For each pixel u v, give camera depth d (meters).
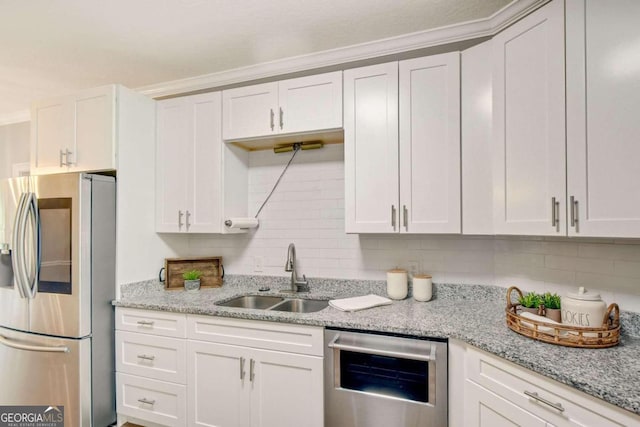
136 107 2.24
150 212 2.34
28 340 1.97
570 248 1.55
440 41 1.90
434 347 1.42
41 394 1.94
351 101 1.92
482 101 1.63
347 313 1.70
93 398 1.93
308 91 2.01
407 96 1.81
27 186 2.02
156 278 2.37
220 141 2.22
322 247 2.32
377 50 2.02
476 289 1.96
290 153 2.42
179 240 2.59
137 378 1.99
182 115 2.32
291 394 1.66
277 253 2.43
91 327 1.94
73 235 1.89
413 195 1.79
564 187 1.24
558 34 1.26
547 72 1.30
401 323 1.52
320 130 1.99
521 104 1.42
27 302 1.99
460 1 1.63
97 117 2.12
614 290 1.37
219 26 1.82
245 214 2.47
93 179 1.97
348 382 1.56
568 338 1.20
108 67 2.29
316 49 2.09
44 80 2.49
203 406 1.83
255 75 2.32
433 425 1.42
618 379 0.95
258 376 1.72
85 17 1.72
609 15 1.12
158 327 1.95
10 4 1.60
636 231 1.06
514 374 1.16
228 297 2.14
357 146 1.90
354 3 1.64
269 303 2.25
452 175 1.71
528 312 1.44
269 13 1.71
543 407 1.06
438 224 1.74
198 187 2.27
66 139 2.20
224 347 1.79
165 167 2.36
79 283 1.89
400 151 1.82
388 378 1.50
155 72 2.38
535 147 1.35
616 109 1.10
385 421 1.49
